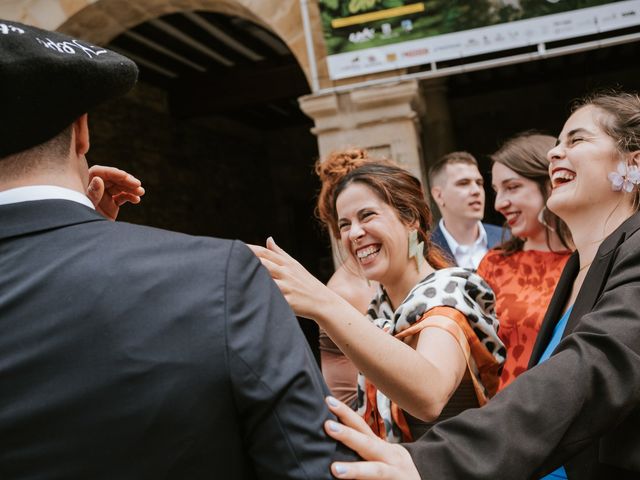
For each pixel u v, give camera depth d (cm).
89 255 81
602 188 131
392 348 114
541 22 460
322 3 493
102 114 805
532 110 1026
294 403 79
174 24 715
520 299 232
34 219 83
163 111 928
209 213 1012
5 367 76
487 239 368
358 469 81
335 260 324
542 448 94
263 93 898
